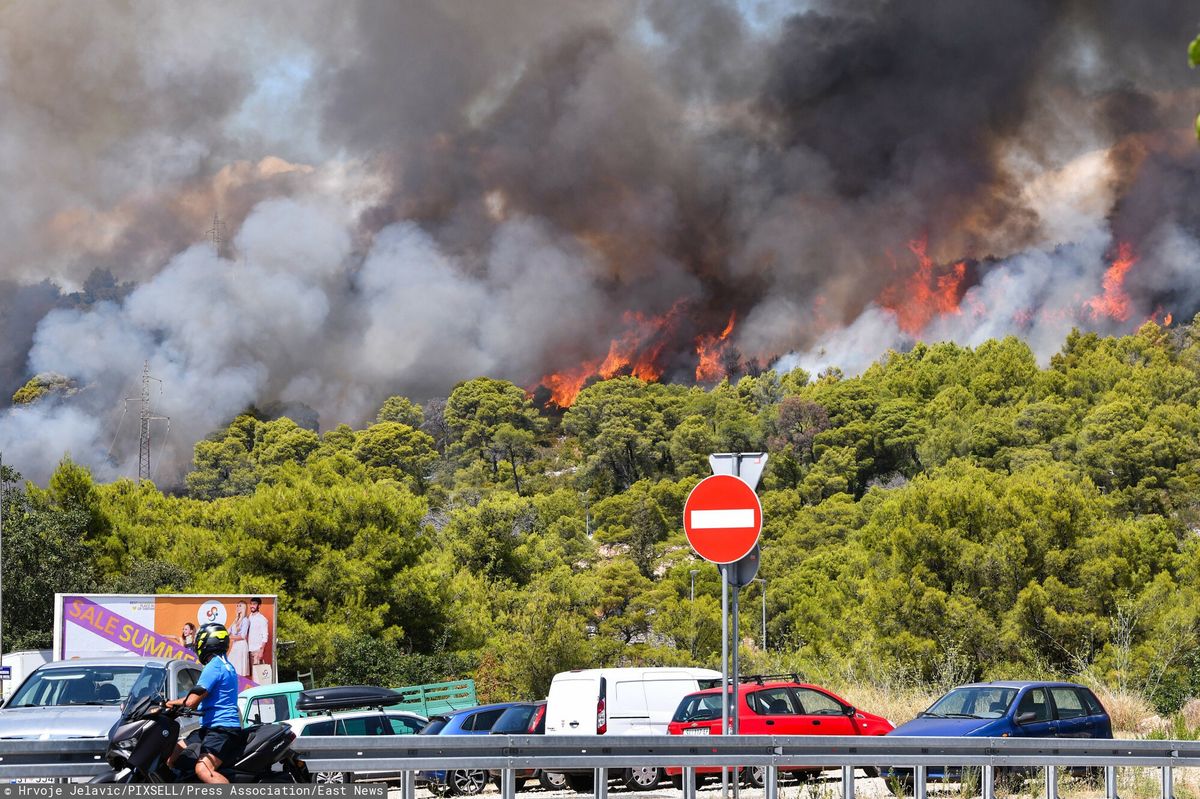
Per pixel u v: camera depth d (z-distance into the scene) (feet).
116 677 129.70
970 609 386.52
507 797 96.78
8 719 117.80
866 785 162.50
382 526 484.74
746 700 177.99
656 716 204.13
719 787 170.40
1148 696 288.10
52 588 419.95
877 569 444.55
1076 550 394.93
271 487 481.87
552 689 205.67
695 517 117.91
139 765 82.43
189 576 469.16
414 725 204.13
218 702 85.30
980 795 133.59
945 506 422.00
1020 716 160.15
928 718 164.86
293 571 462.19
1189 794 138.21
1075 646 372.99
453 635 490.49
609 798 154.71
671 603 643.45
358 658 431.02
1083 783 145.28
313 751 88.53
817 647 487.61
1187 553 522.47
